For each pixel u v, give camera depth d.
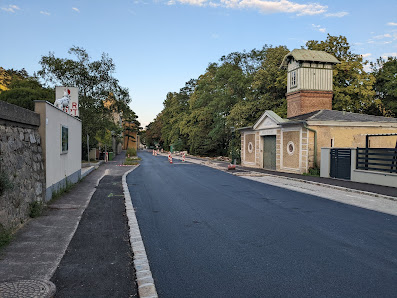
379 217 8.62
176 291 4.10
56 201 9.77
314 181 16.55
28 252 5.25
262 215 8.82
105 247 5.68
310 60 27.64
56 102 12.50
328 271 4.78
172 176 20.25
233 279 4.48
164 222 7.96
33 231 6.50
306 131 20.52
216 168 27.33
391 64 36.88
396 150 14.34
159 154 69.75
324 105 28.17
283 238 6.58
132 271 4.62
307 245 6.10
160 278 4.52
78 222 7.41
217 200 11.28
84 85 29.14
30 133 8.12
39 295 3.69
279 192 13.32
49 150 9.47
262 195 12.48
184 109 66.31
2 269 4.50
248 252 5.67
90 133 29.78
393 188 13.61
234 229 7.29
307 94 27.83
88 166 26.09
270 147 25.56
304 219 8.34
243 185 15.70
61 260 4.97
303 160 20.84
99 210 8.95
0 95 26.55
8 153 6.51
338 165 17.70
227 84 40.66
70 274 4.45
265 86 33.50
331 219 8.35
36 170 8.30
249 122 33.06
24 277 4.25
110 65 29.89
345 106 30.11
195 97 53.34
